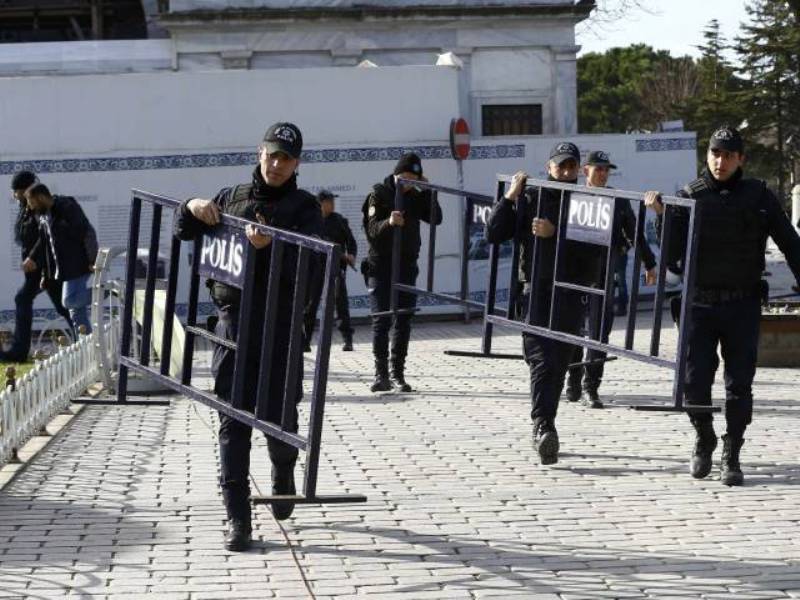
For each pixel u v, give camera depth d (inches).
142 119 1045.8
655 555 349.7
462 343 908.0
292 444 339.3
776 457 475.8
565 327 463.2
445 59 1075.9
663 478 442.6
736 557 347.3
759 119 2901.1
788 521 384.8
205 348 913.5
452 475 449.4
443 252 1065.5
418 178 630.5
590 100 4190.5
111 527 381.1
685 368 412.5
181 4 1510.8
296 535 371.6
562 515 392.8
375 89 1058.7
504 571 335.3
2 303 1036.5
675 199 414.3
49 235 783.1
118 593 318.0
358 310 1076.5
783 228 420.8
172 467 467.2
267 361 343.6
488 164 1086.4
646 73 4217.5
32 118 1040.2
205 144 1049.5
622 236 545.0
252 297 355.3
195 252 372.8
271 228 339.6
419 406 606.2
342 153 1057.5
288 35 1524.4
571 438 514.6
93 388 658.2
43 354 826.2
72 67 1499.8
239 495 357.4
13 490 430.0
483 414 579.8
